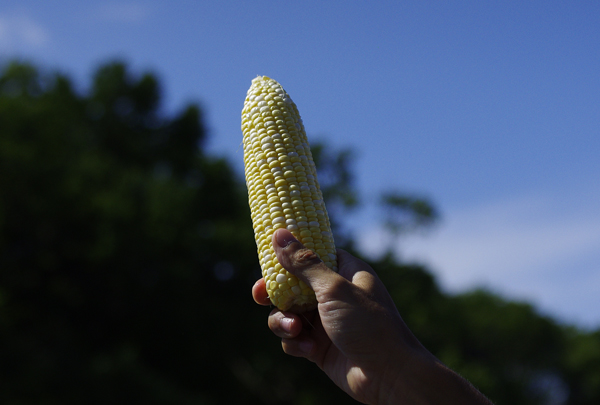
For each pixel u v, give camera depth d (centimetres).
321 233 260
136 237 2017
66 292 1900
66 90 3141
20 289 1862
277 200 261
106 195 2041
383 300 243
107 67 3409
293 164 268
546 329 5162
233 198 2881
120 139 3172
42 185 1939
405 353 229
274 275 254
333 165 3394
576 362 5222
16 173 1883
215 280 2434
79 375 1574
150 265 2120
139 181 2311
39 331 1764
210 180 2869
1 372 1473
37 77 3291
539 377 5050
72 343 1820
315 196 268
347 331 231
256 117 279
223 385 2112
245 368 2348
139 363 1830
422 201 3412
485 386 2573
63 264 1973
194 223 2458
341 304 232
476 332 4747
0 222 1814
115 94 3312
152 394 1616
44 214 1897
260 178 269
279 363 2164
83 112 3166
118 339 2031
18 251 1936
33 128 2147
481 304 5325
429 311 3281
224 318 2170
